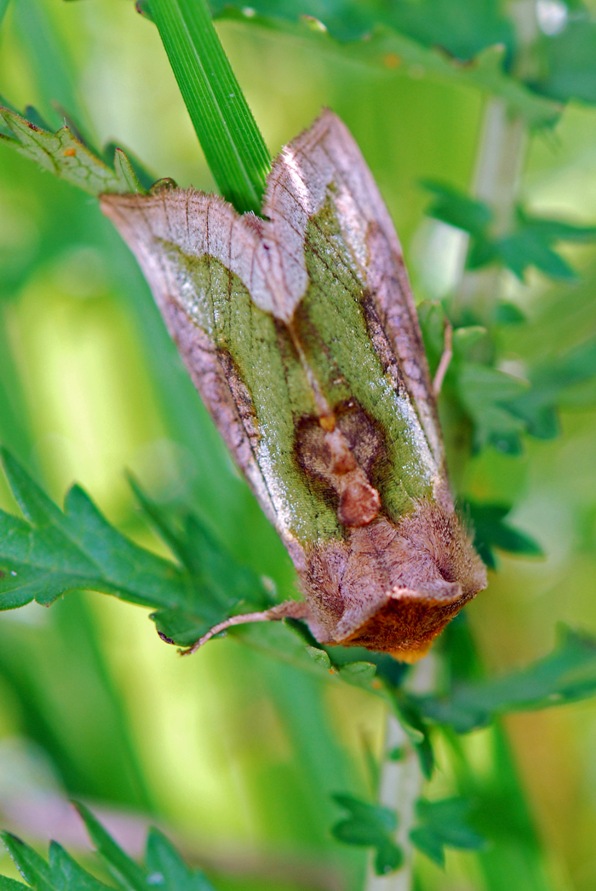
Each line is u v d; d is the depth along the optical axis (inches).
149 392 6.6
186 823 6.3
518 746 6.3
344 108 6.7
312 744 6.1
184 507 6.0
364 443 5.4
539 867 5.9
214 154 5.3
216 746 6.4
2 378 6.3
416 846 5.4
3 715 6.3
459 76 5.6
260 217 5.4
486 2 5.7
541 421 5.6
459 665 5.6
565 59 5.7
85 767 6.2
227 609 5.3
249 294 5.4
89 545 5.3
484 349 5.7
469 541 5.4
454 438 5.6
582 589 6.5
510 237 5.7
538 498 6.5
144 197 5.4
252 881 6.1
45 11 6.1
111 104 6.5
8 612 6.2
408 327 5.4
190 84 5.3
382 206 5.4
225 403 5.5
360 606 5.3
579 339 6.4
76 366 6.6
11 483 5.3
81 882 5.3
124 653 6.4
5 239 6.3
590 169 6.7
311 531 5.4
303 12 5.7
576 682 5.5
